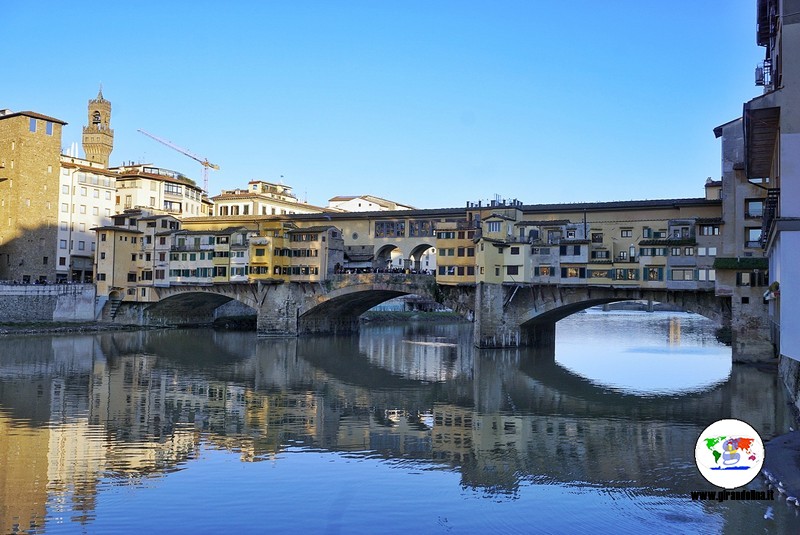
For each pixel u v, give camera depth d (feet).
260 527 82.23
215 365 229.66
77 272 390.63
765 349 214.48
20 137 362.53
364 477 102.53
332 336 351.67
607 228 276.00
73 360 232.73
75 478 100.42
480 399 172.14
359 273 320.09
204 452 116.37
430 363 245.65
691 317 583.17
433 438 128.88
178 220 375.25
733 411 152.15
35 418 140.56
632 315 617.62
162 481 99.55
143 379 195.93
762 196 227.61
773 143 150.10
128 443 121.60
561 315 300.81
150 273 362.53
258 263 330.54
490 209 301.43
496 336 280.72
